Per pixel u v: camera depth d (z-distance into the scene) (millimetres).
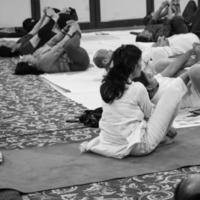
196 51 5137
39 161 3764
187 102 4820
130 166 3568
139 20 13234
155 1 13242
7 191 3215
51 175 3471
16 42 9242
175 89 3783
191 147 3879
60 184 3309
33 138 4340
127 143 3721
